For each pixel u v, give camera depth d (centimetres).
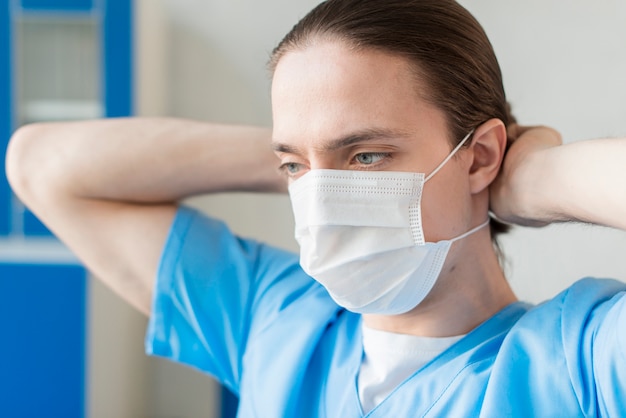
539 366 99
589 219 94
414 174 104
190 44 356
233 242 136
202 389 358
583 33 284
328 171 104
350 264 106
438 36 105
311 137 102
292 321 125
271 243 354
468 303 112
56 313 306
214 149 133
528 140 110
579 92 285
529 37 289
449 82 105
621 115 282
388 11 103
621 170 88
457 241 109
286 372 120
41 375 306
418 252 106
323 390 119
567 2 285
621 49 281
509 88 291
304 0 350
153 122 137
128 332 341
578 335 97
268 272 133
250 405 123
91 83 326
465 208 108
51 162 136
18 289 305
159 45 348
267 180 133
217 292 131
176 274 131
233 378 133
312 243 108
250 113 355
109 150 134
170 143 134
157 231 134
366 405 113
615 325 90
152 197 135
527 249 247
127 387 340
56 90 327
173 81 358
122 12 316
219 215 355
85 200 136
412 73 103
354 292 108
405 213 105
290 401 119
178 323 133
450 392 106
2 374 306
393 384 112
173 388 359
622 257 244
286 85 103
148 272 134
